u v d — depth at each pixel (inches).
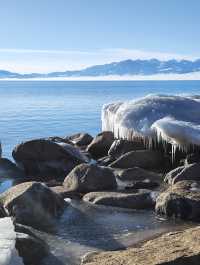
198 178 603.2
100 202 526.6
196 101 824.9
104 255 364.5
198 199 485.1
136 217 490.3
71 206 506.6
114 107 893.8
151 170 713.6
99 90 6441.9
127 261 338.6
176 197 490.9
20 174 725.9
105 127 908.6
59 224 460.4
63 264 368.2
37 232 437.7
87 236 433.1
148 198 528.7
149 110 788.6
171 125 719.7
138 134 762.8
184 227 459.8
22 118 1802.4
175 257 330.0
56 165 729.6
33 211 456.4
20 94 4795.8
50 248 400.2
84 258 368.5
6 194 478.0
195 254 331.0
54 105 2694.4
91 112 2102.6
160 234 440.1
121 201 522.9
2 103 2952.8
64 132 1371.8
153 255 342.3
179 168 634.2
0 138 1234.0
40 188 477.7
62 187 587.5
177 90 5521.7
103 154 845.8
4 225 388.8
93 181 576.1
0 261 331.0
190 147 700.7
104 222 472.1
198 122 764.6
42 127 1494.8
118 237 432.1
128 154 727.7
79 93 5017.2
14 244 353.1
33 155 732.7
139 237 432.1
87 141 941.2
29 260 357.7
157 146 745.0
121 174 649.6
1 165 735.7
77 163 740.0
